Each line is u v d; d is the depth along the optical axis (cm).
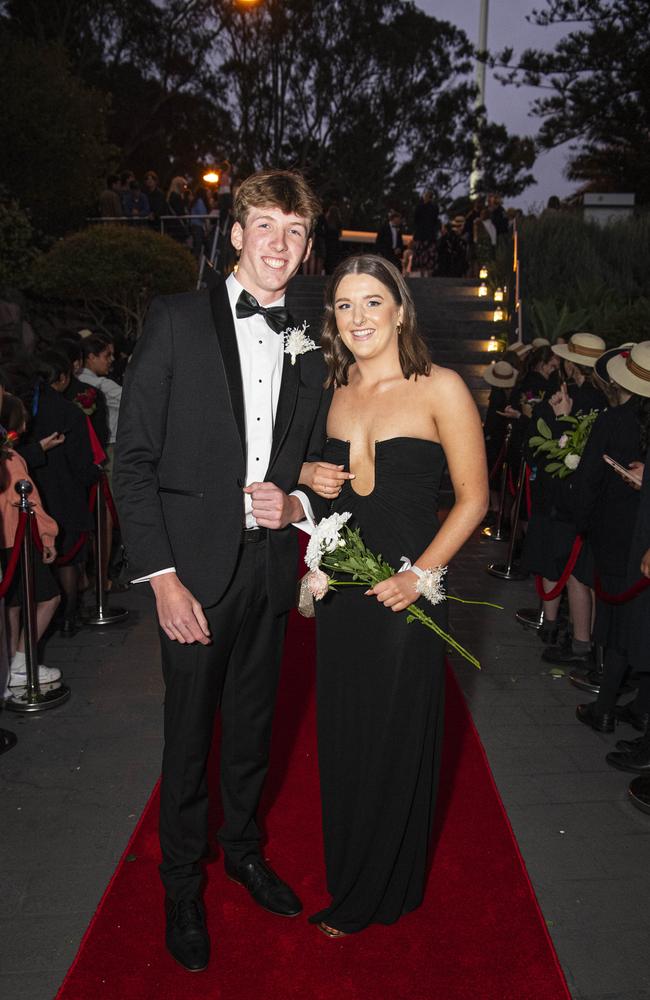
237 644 265
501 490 849
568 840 328
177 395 241
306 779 365
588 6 2812
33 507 432
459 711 446
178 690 254
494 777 377
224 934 264
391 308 247
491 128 4294
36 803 345
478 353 1289
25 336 1045
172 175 3594
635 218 1559
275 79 3853
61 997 237
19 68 1361
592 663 497
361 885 260
